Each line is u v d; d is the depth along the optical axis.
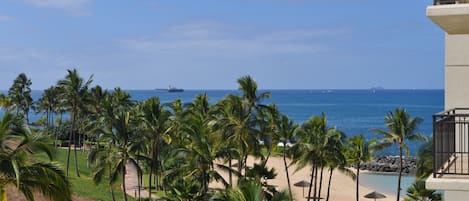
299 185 64.88
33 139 23.73
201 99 71.81
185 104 72.69
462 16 11.68
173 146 54.84
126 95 92.62
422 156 30.98
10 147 24.89
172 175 46.78
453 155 13.39
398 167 88.88
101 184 62.09
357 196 58.69
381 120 194.38
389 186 76.81
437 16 11.73
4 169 22.52
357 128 165.38
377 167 89.50
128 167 80.44
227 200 22.86
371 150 57.94
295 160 57.00
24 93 120.12
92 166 75.38
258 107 57.91
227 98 57.22
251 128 54.62
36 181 23.66
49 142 24.25
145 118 53.81
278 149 96.94
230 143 54.09
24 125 23.95
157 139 53.69
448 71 15.27
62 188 24.08
